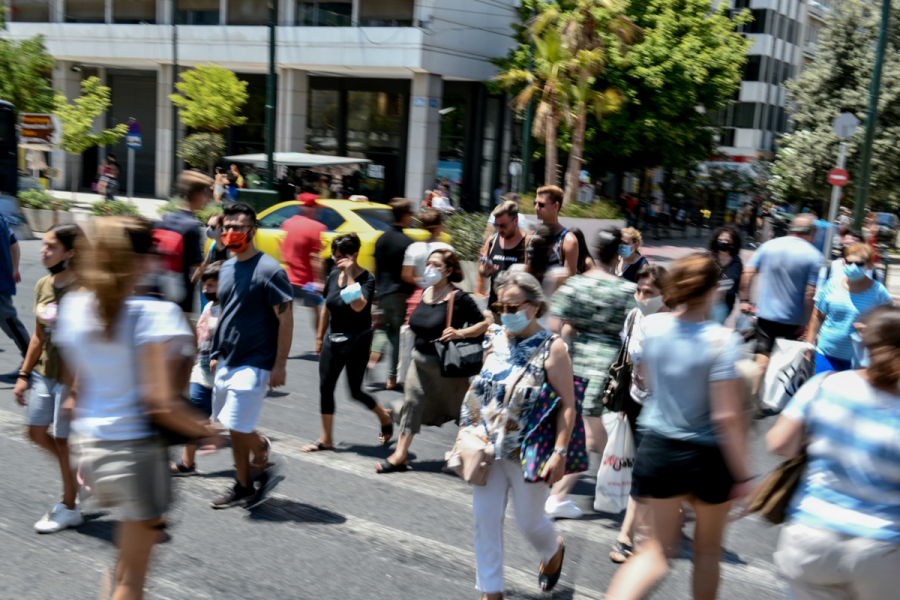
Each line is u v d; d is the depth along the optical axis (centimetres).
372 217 1509
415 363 692
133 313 368
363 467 711
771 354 902
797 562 344
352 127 3747
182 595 475
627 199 3569
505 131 3884
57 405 541
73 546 532
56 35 3806
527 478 453
